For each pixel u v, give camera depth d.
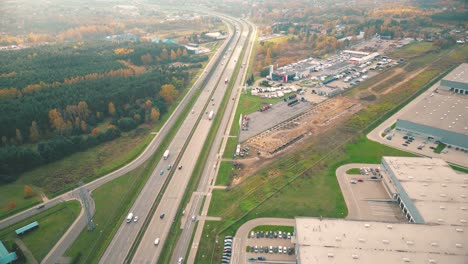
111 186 160.50
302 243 110.44
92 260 121.00
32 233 133.50
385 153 181.38
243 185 160.00
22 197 153.38
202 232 133.12
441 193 134.00
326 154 182.25
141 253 123.75
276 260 119.50
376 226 117.19
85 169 173.12
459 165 167.25
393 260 103.25
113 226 136.88
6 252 121.56
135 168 175.00
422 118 196.88
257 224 135.88
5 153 167.62
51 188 159.00
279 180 162.12
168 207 147.00
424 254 105.19
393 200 145.75
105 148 193.75
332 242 110.62
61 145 182.38
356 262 102.75
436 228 115.69
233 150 191.12
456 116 196.75
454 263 101.75
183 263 119.56
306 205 145.00
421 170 149.75
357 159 177.38
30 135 194.25
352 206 143.62
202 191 157.75
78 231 133.88
